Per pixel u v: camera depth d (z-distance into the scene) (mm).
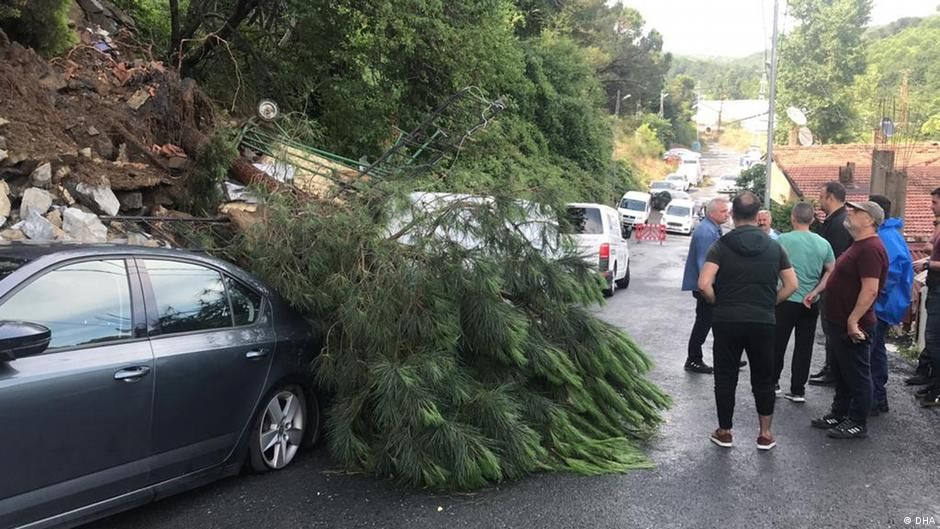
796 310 6410
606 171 30781
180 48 11102
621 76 59125
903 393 6949
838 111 53062
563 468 4848
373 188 5910
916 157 26688
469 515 4164
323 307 5090
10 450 3170
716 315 5254
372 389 4676
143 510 4188
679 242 31031
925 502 4371
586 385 5402
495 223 5160
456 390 4570
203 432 4125
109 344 3674
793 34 55594
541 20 31031
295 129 9297
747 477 4773
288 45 12914
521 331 4855
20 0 7871
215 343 4238
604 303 5766
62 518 3412
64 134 7117
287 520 4082
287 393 4859
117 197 7203
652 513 4199
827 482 4684
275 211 5402
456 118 13312
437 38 12539
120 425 3627
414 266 4844
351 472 4789
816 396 6855
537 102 26422
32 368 3285
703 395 6855
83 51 8875
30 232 5969
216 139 8062
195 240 6605
